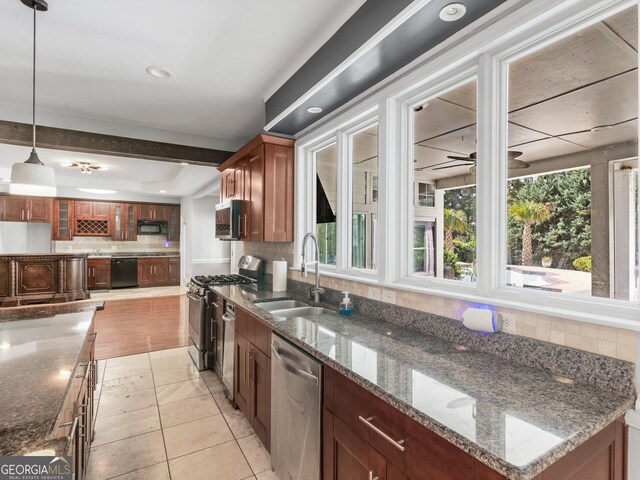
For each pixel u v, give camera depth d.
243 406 2.44
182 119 3.53
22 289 5.50
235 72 2.52
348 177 2.68
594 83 1.61
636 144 1.42
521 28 1.38
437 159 2.21
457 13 1.44
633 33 1.35
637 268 1.25
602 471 0.95
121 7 1.80
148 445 2.20
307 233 2.82
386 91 2.06
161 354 3.90
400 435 1.04
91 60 2.36
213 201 8.73
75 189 8.16
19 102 3.09
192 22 1.93
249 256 4.14
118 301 6.96
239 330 2.53
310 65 2.26
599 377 1.12
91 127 3.50
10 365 1.26
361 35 1.77
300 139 3.06
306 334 1.72
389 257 2.05
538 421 0.90
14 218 7.41
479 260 1.57
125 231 8.82
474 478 0.82
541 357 1.27
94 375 2.15
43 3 1.76
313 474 1.51
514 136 1.86
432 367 1.29
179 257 9.34
